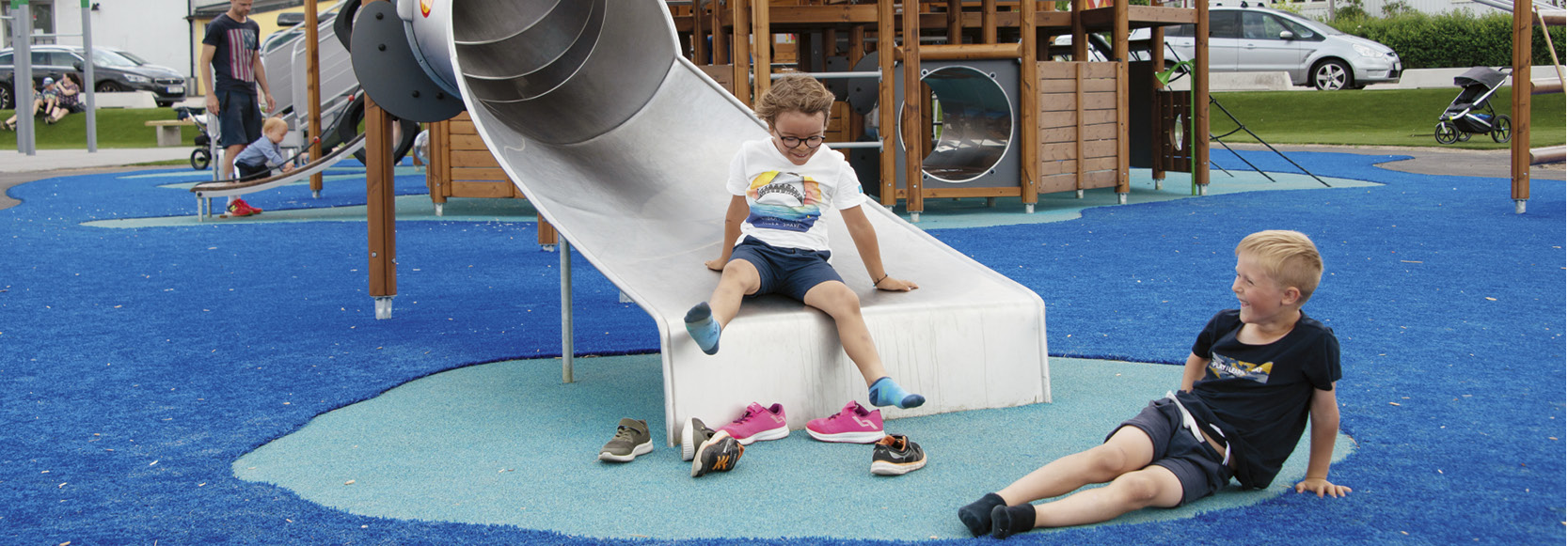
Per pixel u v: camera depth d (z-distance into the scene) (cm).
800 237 350
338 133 1304
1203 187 1161
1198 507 257
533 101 460
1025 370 357
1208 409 257
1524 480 272
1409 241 743
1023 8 986
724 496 270
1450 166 1394
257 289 614
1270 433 256
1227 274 619
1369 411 335
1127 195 1155
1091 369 403
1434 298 527
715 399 318
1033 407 353
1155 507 254
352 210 1140
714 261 374
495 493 275
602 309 546
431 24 431
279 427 338
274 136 1062
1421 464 285
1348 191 1126
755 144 364
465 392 381
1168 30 2278
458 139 1052
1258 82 2267
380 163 512
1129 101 1258
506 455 307
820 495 270
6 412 357
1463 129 1695
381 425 341
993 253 727
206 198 1130
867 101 1021
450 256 758
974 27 1255
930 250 405
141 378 404
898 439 289
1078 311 513
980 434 321
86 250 796
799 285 343
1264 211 958
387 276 521
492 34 483
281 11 3064
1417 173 1316
